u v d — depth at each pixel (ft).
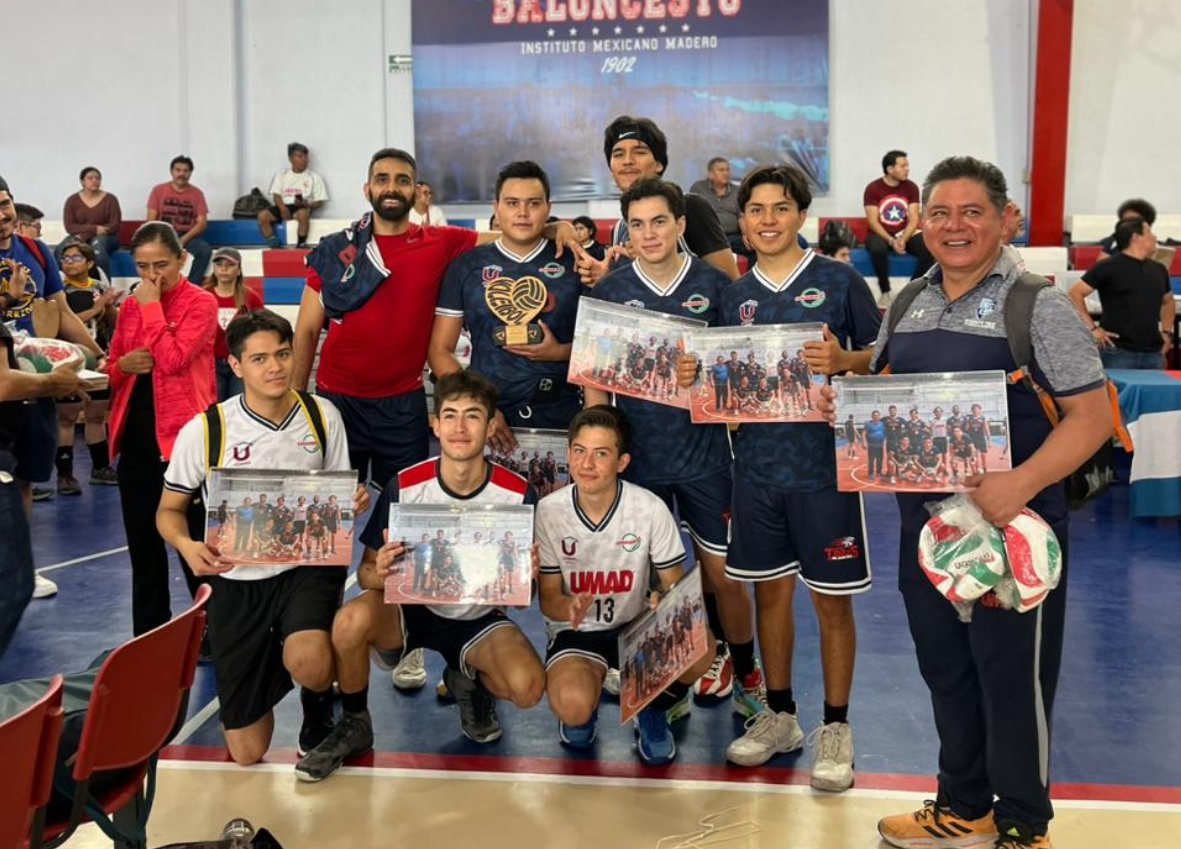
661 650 10.16
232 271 26.89
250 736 10.95
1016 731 8.44
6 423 10.46
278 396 11.19
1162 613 16.24
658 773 10.95
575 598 10.62
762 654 11.31
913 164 38.91
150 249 12.93
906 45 38.52
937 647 8.97
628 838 9.57
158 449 13.16
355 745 11.09
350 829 9.76
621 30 38.99
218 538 10.62
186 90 40.98
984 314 8.37
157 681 7.20
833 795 10.43
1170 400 21.95
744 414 10.46
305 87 40.65
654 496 11.12
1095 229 37.70
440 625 11.29
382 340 12.67
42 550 20.57
